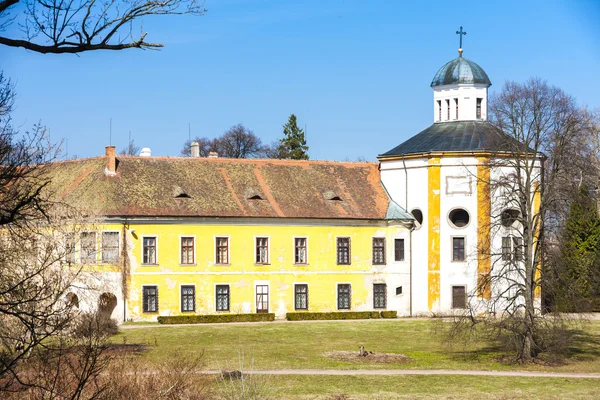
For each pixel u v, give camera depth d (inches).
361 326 2706.7
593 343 2385.6
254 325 2699.3
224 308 2817.4
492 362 2065.7
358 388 1700.3
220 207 2842.0
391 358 2076.8
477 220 2915.8
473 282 2908.5
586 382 1824.6
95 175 2832.2
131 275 2699.3
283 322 2787.9
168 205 2780.5
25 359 839.1
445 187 2950.3
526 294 2089.1
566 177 2170.3
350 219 2960.1
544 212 2123.5
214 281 2805.1
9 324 896.9
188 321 2721.5
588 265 2204.7
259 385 1473.9
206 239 2800.2
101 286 2588.6
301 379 1771.7
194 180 2920.8
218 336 2432.3
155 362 1722.4
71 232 1647.4
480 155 2918.3
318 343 2331.4
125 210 2709.2
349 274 2965.1
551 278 2066.9
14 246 1043.9
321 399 1585.9
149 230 2726.4
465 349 2257.6
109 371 1144.2
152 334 2439.7
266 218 2869.1
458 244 2942.9
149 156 2984.7
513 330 2054.6
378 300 2992.1
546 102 2188.7
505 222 2800.2
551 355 2095.2
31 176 765.9
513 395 1669.5
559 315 2062.0
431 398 1628.9
